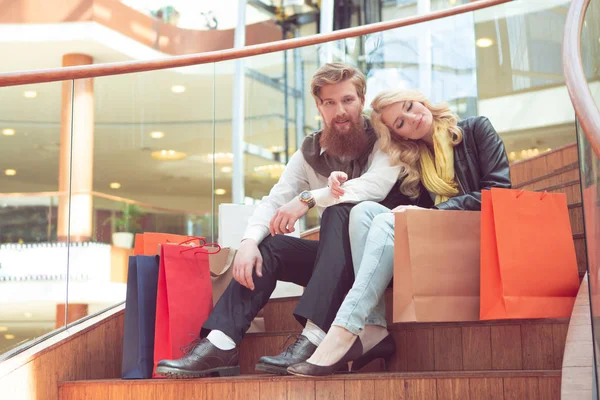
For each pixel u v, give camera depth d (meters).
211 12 7.23
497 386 1.51
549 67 3.57
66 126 3.58
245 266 1.88
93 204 5.37
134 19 7.62
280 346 2.07
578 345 1.49
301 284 2.03
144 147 5.30
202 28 7.29
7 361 1.89
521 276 1.67
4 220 5.64
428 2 5.36
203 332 1.86
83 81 3.83
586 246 1.40
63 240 3.21
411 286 1.70
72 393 1.96
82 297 2.84
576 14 1.72
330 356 1.62
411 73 3.94
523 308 1.65
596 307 1.28
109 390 1.88
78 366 2.08
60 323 2.69
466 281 1.72
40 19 7.65
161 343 1.93
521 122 3.55
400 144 2.06
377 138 2.11
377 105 2.06
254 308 1.88
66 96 3.59
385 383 1.56
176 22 7.46
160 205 5.55
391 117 2.05
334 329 1.64
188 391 1.75
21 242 5.60
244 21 7.03
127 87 5.09
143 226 5.60
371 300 1.68
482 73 3.79
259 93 4.67
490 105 3.72
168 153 5.34
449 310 1.70
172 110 5.23
